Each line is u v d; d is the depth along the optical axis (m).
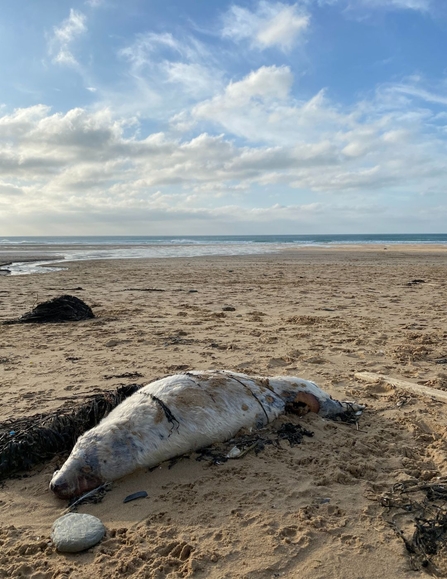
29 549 1.42
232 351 3.57
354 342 3.80
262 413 2.14
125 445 1.79
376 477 1.77
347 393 2.65
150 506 1.62
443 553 1.35
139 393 2.01
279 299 6.30
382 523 1.49
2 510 1.63
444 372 3.00
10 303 6.14
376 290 7.20
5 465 1.86
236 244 32.62
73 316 4.93
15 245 30.89
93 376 2.99
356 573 1.28
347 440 2.05
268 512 1.56
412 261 13.73
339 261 14.02
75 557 1.39
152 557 1.37
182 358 3.39
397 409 2.40
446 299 6.18
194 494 1.67
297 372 3.04
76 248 25.45
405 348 3.57
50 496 1.71
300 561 1.33
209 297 6.57
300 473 1.80
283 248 24.28
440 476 1.76
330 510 1.56
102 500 1.67
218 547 1.40
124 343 3.88
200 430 1.94
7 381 2.90
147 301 6.24
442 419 2.25
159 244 33.03
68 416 2.10
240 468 1.83
